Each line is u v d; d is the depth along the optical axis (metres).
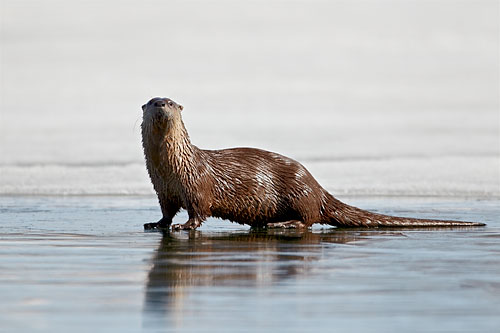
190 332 17.42
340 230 36.38
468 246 30.05
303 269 24.52
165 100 35.19
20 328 17.64
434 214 42.03
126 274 23.56
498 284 22.41
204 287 21.72
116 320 18.33
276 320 18.39
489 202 48.66
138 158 69.38
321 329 17.70
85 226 36.31
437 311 19.33
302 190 37.56
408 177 58.59
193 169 36.00
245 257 26.94
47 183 56.16
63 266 24.94
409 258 26.86
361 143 78.88
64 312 19.03
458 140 80.25
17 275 23.39
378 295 20.94
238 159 37.56
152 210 43.50
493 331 17.59
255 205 37.28
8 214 41.00
